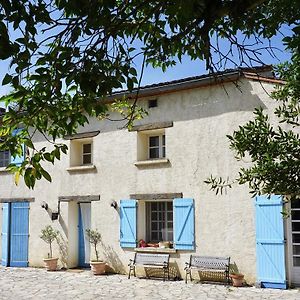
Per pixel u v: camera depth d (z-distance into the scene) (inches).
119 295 382.0
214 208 437.4
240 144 123.4
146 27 144.2
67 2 113.2
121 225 495.5
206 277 437.7
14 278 482.0
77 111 133.4
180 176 463.8
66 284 441.1
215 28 146.3
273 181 117.4
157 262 460.1
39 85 118.2
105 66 126.5
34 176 126.1
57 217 549.3
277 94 142.5
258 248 406.9
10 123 125.6
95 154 529.7
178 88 465.1
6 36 103.0
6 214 595.8
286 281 389.7
